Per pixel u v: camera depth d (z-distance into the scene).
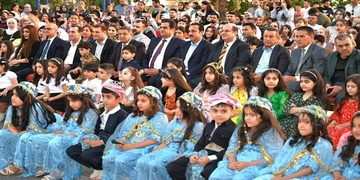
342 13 11.28
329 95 6.58
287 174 4.60
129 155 5.42
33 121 6.21
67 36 11.81
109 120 5.88
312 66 7.05
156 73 8.41
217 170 4.80
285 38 9.98
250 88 6.24
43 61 8.21
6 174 6.27
